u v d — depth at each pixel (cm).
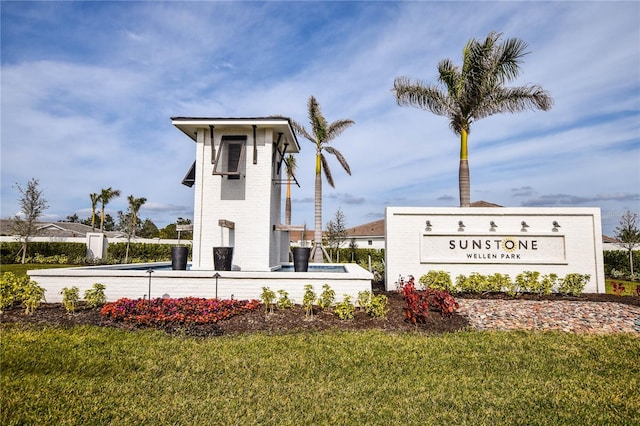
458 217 1241
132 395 438
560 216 1219
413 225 1245
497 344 637
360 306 847
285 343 621
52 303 859
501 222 1229
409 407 420
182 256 1062
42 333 646
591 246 1199
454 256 1228
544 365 548
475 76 1337
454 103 1401
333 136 2105
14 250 2689
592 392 462
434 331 718
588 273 1192
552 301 1024
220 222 1027
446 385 478
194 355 561
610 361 564
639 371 531
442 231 1231
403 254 1238
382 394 450
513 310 903
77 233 3947
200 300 823
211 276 886
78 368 511
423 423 387
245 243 1108
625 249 2294
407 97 1438
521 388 471
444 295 823
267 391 452
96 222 5772
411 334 695
